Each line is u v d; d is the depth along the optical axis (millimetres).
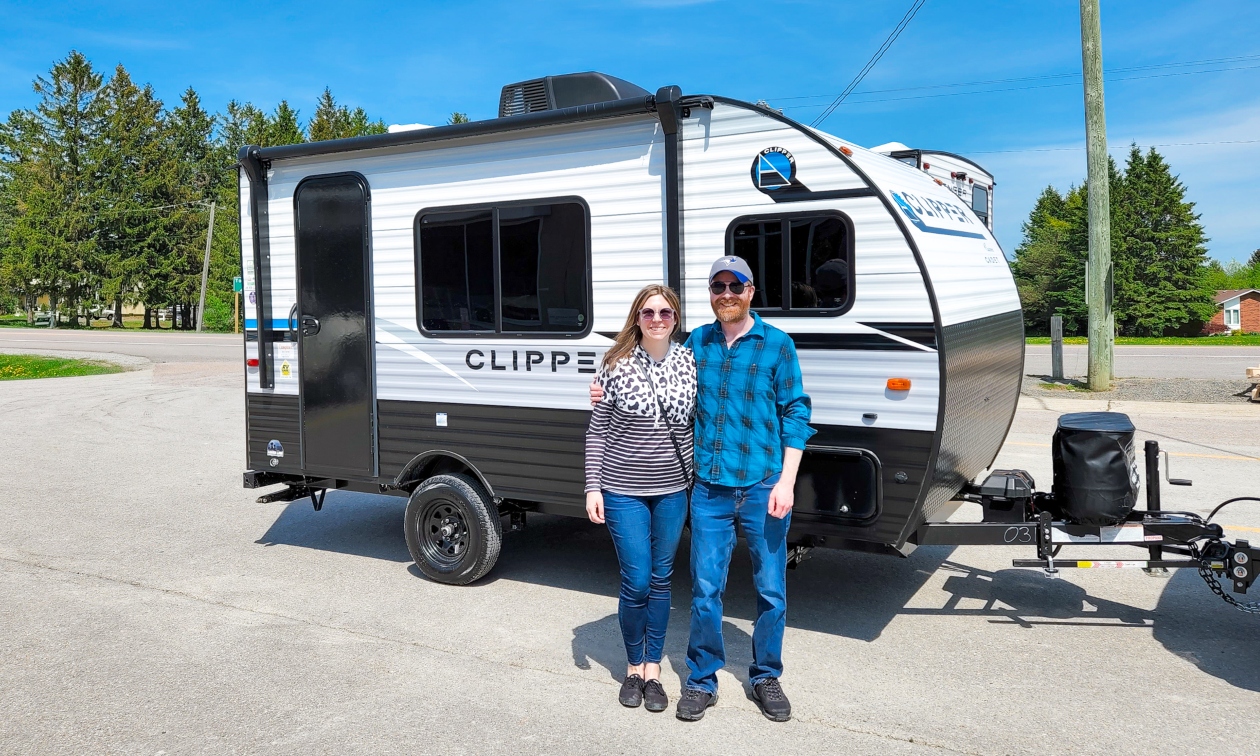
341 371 5941
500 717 3873
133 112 56281
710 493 3801
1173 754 3482
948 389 4293
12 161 57969
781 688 4020
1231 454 9141
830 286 4414
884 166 4844
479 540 5488
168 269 53656
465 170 5387
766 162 4516
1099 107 13688
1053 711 3855
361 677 4293
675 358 3818
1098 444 4480
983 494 5012
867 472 4395
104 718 3887
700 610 3824
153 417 13352
